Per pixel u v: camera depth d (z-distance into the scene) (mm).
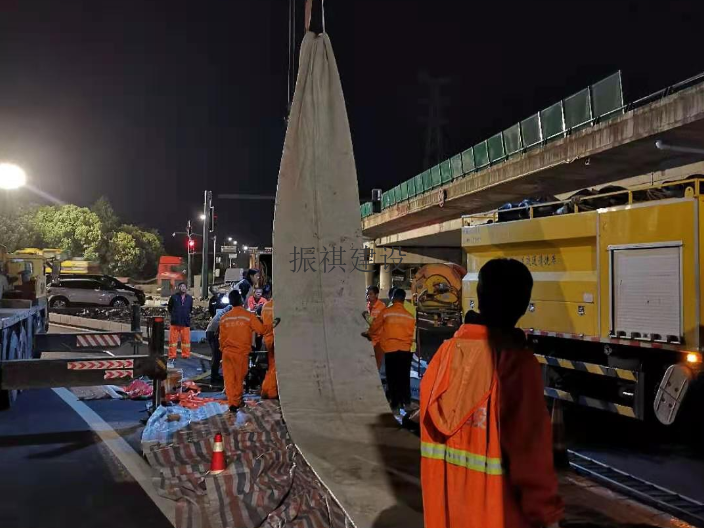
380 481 4875
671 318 6203
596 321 7121
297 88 6828
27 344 10328
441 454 2154
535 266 8250
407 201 31938
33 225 51969
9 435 7465
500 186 23531
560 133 21344
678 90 16250
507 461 1982
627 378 6750
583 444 7184
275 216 6750
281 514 4703
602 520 4492
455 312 17344
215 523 4742
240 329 8258
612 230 6902
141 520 4906
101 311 27328
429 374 2258
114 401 9555
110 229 64750
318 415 6246
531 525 1959
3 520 4910
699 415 6430
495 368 2049
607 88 19359
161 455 6359
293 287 6762
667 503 5234
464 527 2035
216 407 8508
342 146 6914
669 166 18438
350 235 6891
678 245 6152
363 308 6898
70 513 5055
